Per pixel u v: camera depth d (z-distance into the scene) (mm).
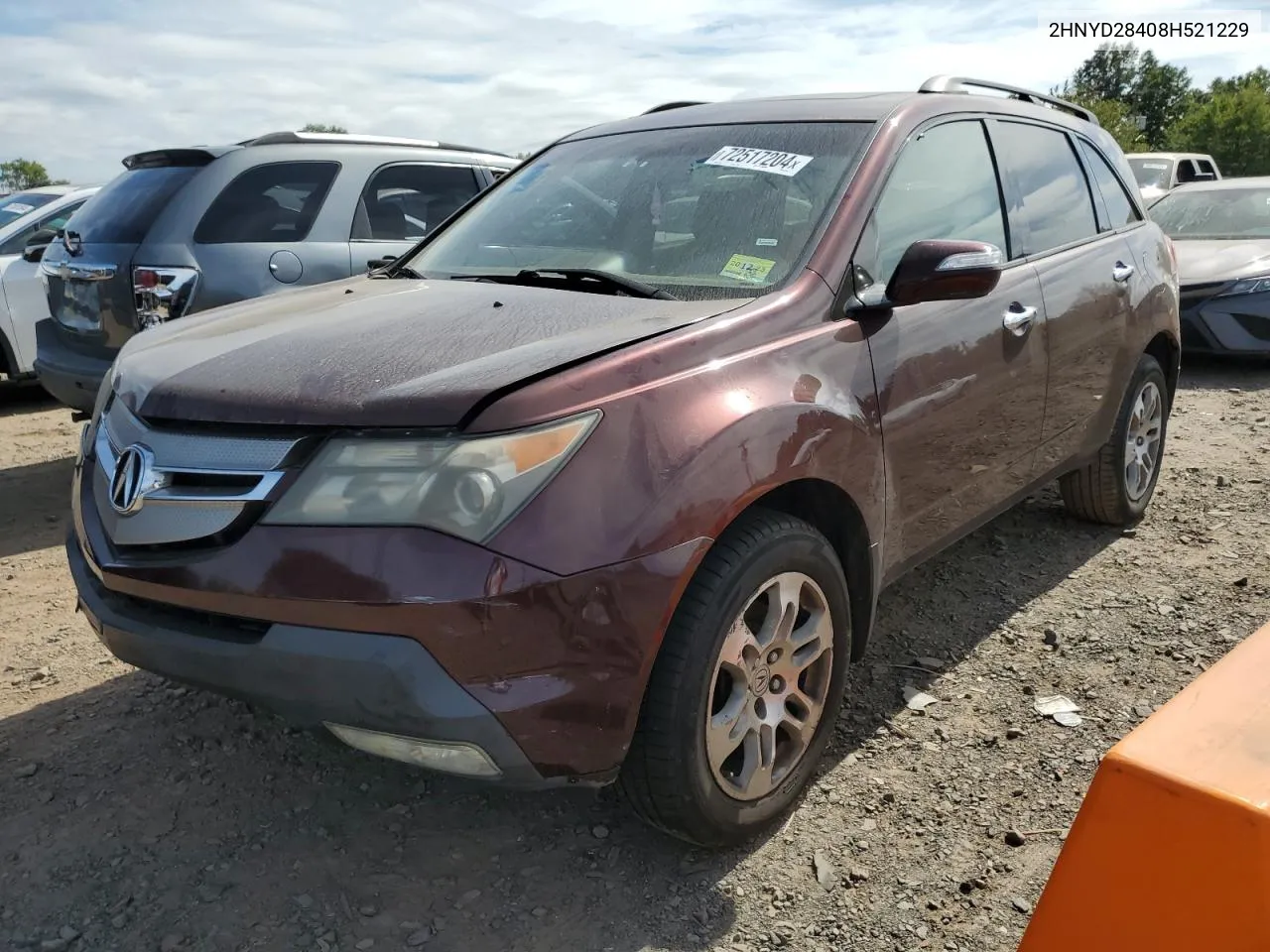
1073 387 3854
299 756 2971
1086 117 4570
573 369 2154
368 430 2061
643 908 2332
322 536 2023
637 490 2113
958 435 3154
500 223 3496
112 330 5164
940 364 3010
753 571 2328
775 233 2881
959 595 3988
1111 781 1232
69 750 3012
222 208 5207
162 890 2408
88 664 3582
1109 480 4410
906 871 2434
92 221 5434
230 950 2215
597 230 3199
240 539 2105
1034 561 4316
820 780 2791
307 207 5512
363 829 2637
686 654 2219
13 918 2311
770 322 2557
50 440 7148
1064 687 3268
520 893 2389
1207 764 1188
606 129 3814
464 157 6355
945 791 2734
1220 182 9938
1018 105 3971
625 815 2682
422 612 1949
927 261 2697
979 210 3465
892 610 3863
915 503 3000
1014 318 3383
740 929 2262
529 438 2027
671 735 2225
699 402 2279
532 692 2020
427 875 2461
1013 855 2480
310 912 2330
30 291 7605
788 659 2529
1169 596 3928
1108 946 1226
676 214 3086
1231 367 8625
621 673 2105
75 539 2654
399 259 3613
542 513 2012
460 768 2082
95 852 2545
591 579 2041
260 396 2189
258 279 5230
